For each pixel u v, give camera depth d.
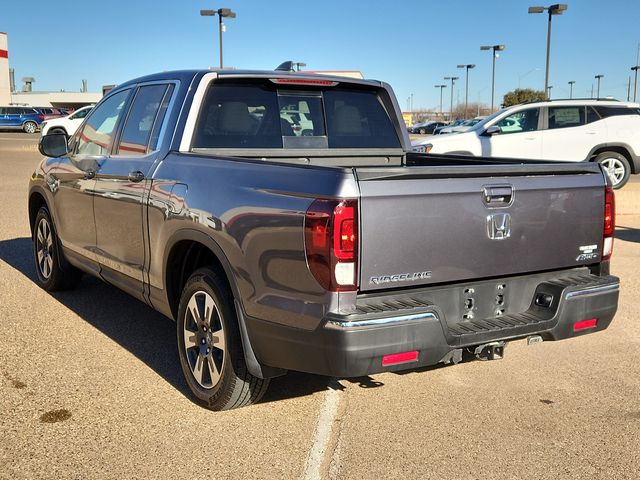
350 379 4.64
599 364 5.00
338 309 3.21
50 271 6.39
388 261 3.30
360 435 3.81
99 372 4.60
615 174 14.58
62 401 4.12
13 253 8.31
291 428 3.87
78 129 5.93
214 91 4.67
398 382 4.60
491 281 3.74
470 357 3.94
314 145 5.12
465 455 3.60
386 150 5.46
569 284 3.90
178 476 3.32
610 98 15.49
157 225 4.37
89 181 5.31
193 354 4.19
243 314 3.67
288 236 3.35
